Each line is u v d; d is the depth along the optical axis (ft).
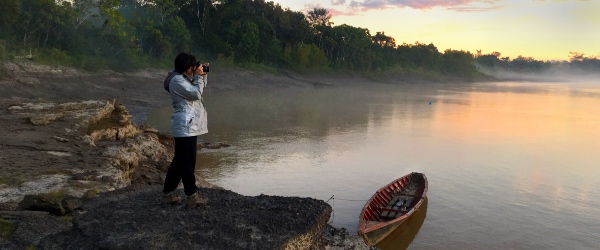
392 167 67.46
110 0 172.45
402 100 191.83
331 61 354.74
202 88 18.17
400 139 92.07
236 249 15.70
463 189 56.54
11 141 42.65
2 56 116.98
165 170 49.85
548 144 91.61
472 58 553.23
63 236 17.13
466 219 45.78
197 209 18.75
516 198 53.11
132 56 176.24
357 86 297.53
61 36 153.89
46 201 21.95
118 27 175.94
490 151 82.38
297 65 303.07
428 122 120.26
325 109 143.64
